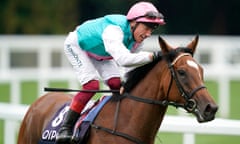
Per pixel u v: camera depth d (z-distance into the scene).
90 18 55.38
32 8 49.00
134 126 9.96
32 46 27.61
